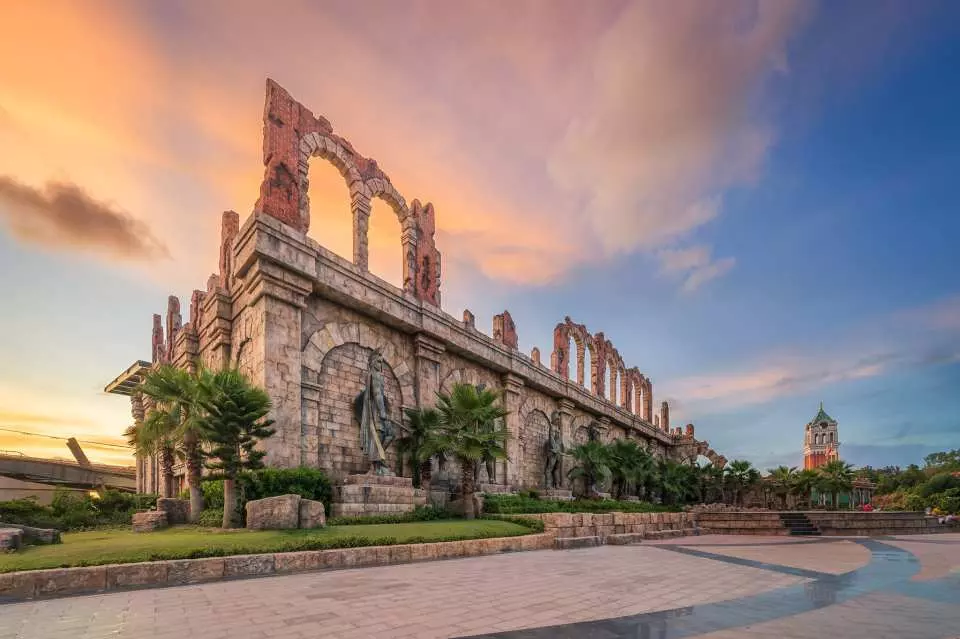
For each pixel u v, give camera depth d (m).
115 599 8.56
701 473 62.44
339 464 21.70
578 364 46.78
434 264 29.47
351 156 25.45
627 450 40.88
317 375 21.44
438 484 26.45
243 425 15.45
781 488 65.38
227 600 8.52
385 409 23.09
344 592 9.26
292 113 22.33
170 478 24.17
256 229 19.52
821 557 16.44
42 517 18.14
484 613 7.83
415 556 13.80
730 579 11.52
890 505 67.69
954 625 7.38
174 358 31.66
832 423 145.50
